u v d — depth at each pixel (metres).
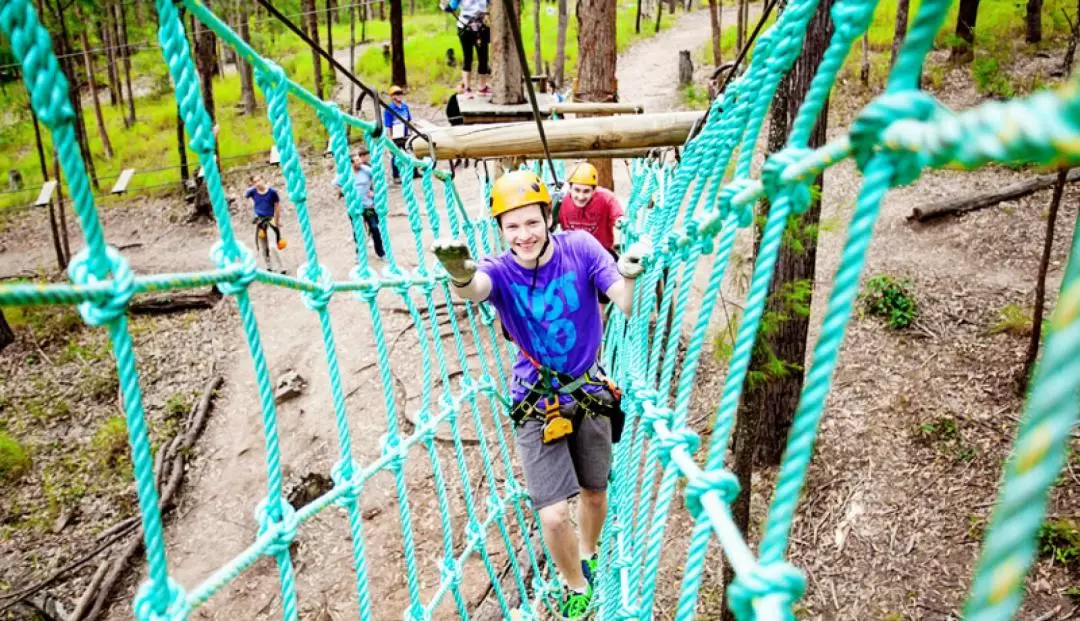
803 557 5.68
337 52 24.77
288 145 1.72
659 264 2.11
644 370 2.18
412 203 2.68
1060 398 0.27
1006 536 0.28
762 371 4.36
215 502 7.15
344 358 8.37
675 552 5.82
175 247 11.97
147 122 18.14
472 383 3.15
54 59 0.87
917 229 9.16
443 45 23.25
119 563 6.54
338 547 6.20
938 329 7.35
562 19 17.05
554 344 2.49
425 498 6.35
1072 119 0.26
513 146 3.94
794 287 4.29
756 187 0.91
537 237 2.34
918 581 5.25
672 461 1.29
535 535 5.78
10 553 6.94
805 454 0.53
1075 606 4.87
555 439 2.58
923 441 6.22
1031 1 12.16
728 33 19.42
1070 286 0.28
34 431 8.42
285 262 10.68
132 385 1.05
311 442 7.43
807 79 4.15
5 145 15.55
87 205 0.96
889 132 0.45
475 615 4.99
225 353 9.19
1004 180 9.66
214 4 17.98
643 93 17.11
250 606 5.96
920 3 0.47
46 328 10.05
